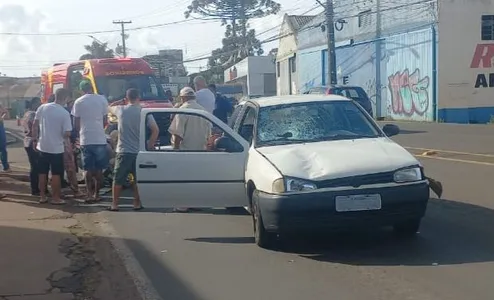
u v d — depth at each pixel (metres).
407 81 36.19
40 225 9.98
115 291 6.64
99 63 16.86
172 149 9.40
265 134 8.75
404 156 7.73
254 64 64.69
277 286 6.51
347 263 7.23
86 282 6.98
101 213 10.83
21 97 62.22
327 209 7.24
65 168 12.38
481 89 33.53
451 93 33.41
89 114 11.66
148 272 7.27
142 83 16.80
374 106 40.22
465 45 33.25
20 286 6.82
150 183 9.05
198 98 13.85
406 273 6.72
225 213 10.52
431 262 7.06
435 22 33.22
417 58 35.12
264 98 9.76
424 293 6.06
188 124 9.55
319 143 8.37
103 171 12.41
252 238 8.70
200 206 9.15
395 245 7.85
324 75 47.97
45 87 19.97
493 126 28.17
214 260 7.65
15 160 21.11
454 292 6.05
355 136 8.65
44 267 7.56
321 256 7.57
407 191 7.36
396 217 7.41
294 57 55.81
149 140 9.17
